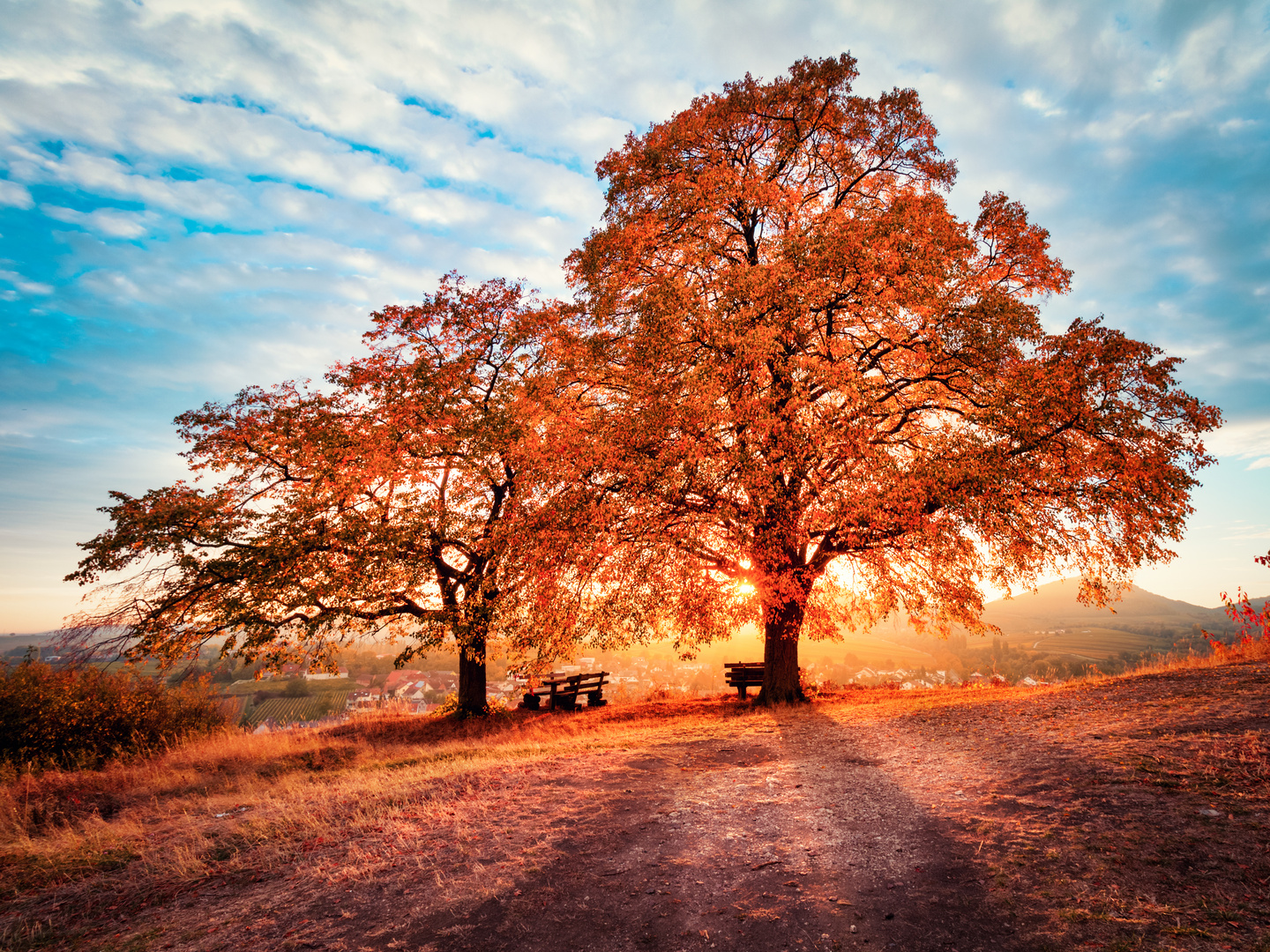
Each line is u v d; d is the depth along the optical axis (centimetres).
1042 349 1230
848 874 454
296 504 1470
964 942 357
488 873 505
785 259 1258
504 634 1569
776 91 1546
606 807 643
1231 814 434
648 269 1592
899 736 863
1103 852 421
